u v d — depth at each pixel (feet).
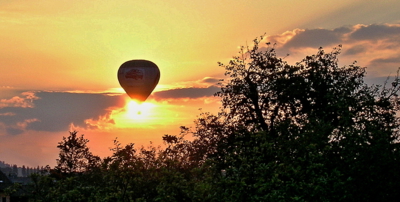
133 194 69.56
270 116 127.13
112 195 67.36
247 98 129.49
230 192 61.87
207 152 118.83
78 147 121.39
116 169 67.41
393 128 80.23
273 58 131.34
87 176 81.87
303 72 127.65
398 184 71.92
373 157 71.61
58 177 104.83
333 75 125.59
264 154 69.10
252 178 63.10
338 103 80.18
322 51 129.29
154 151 70.28
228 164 68.64
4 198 103.45
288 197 59.88
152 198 69.46
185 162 81.56
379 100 107.24
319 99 121.80
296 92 120.67
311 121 80.59
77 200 72.59
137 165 67.82
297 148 73.31
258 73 130.72
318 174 65.26
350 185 68.64
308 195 61.21
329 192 62.90
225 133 125.39
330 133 78.07
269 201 59.00
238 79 132.16
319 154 68.80
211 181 62.85
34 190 75.20
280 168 63.31
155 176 68.08
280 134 79.97
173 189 64.28
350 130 75.92
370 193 71.41
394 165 72.13
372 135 74.74
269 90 126.72
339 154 73.92
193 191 61.93
